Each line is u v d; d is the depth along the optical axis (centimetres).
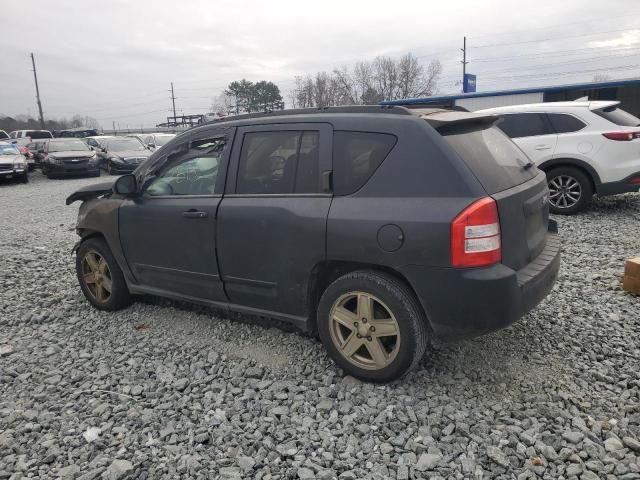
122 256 451
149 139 2475
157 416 311
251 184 368
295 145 352
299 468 259
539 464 255
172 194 416
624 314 421
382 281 312
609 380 324
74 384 357
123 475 259
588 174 782
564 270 537
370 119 329
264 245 354
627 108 2452
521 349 368
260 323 436
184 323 448
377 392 322
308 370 354
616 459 256
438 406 305
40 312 497
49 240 832
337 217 321
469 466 255
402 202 304
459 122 324
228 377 354
